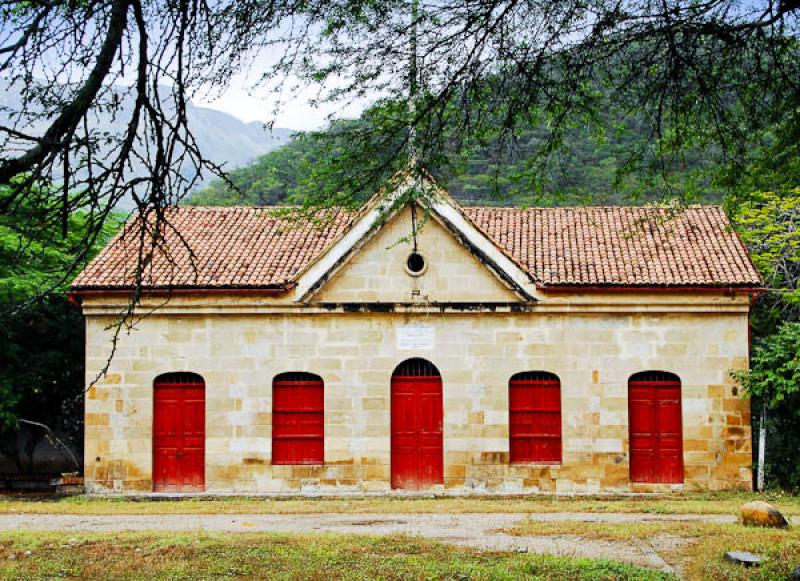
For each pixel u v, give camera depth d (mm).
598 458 26531
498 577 14273
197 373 27125
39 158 8820
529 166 12367
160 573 14977
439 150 11875
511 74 11492
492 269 26672
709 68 11594
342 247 26844
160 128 9438
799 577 13820
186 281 26688
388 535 18359
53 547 17328
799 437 27562
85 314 27062
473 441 26734
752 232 33000
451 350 26984
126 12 9359
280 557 16062
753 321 32031
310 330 27141
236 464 26922
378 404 26953
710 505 23359
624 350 26703
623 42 11367
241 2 10336
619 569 14914
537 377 27000
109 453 27016
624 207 30406
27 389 31109
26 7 9117
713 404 26516
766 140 14430
